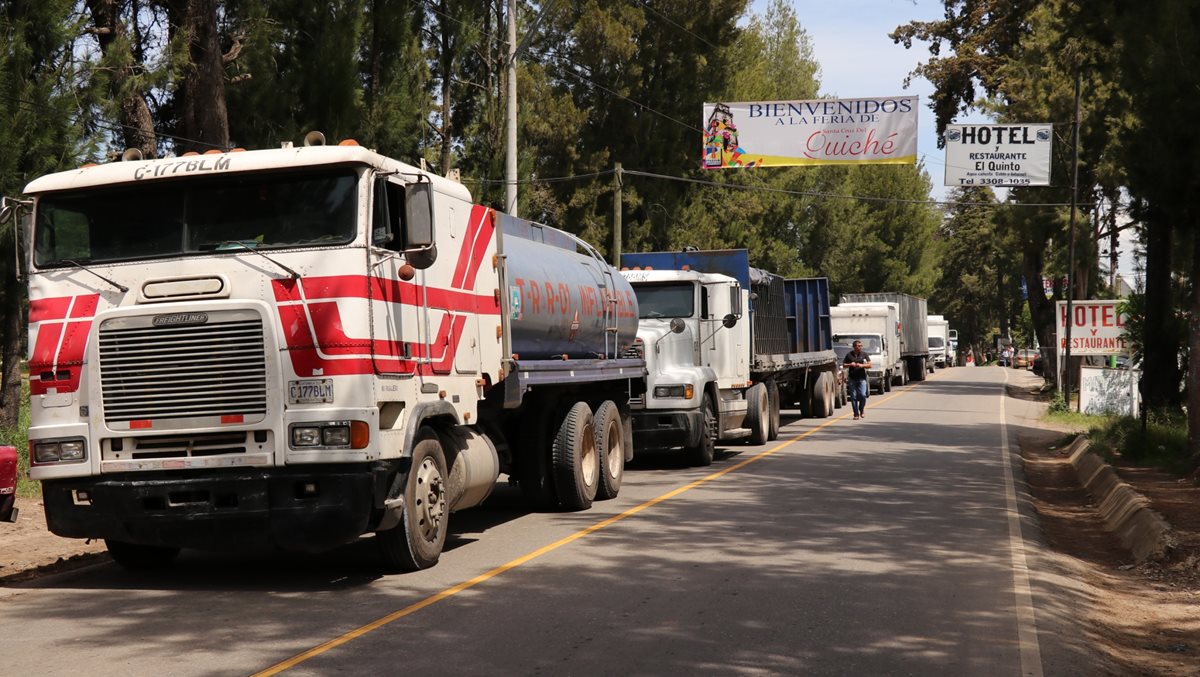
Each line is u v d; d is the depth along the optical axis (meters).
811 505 14.06
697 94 45.81
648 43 45.31
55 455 9.06
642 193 45.62
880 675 6.72
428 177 9.80
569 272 13.94
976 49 47.69
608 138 45.78
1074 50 30.55
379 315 9.09
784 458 20.05
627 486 16.19
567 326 13.58
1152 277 21.75
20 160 14.33
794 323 27.41
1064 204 39.38
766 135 30.83
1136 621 8.72
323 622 7.99
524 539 11.59
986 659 7.09
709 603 8.59
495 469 11.59
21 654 7.16
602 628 7.79
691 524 12.52
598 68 44.72
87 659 7.03
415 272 9.74
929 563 10.30
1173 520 11.96
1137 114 16.97
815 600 8.73
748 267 21.55
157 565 10.48
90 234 9.32
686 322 18.78
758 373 22.88
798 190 58.81
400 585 9.31
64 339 9.16
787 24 62.78
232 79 18.61
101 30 16.30
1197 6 15.59
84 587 9.47
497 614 8.21
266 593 9.08
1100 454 18.98
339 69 19.33
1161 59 15.66
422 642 7.40
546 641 7.43
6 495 8.84
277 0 19.42
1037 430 28.31
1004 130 31.19
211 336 8.88
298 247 8.96
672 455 20.75
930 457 20.22
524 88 41.81
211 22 17.48
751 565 10.12
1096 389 31.34
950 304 119.12
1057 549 11.93
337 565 10.36
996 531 12.16
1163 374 21.73
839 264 64.62
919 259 77.25
